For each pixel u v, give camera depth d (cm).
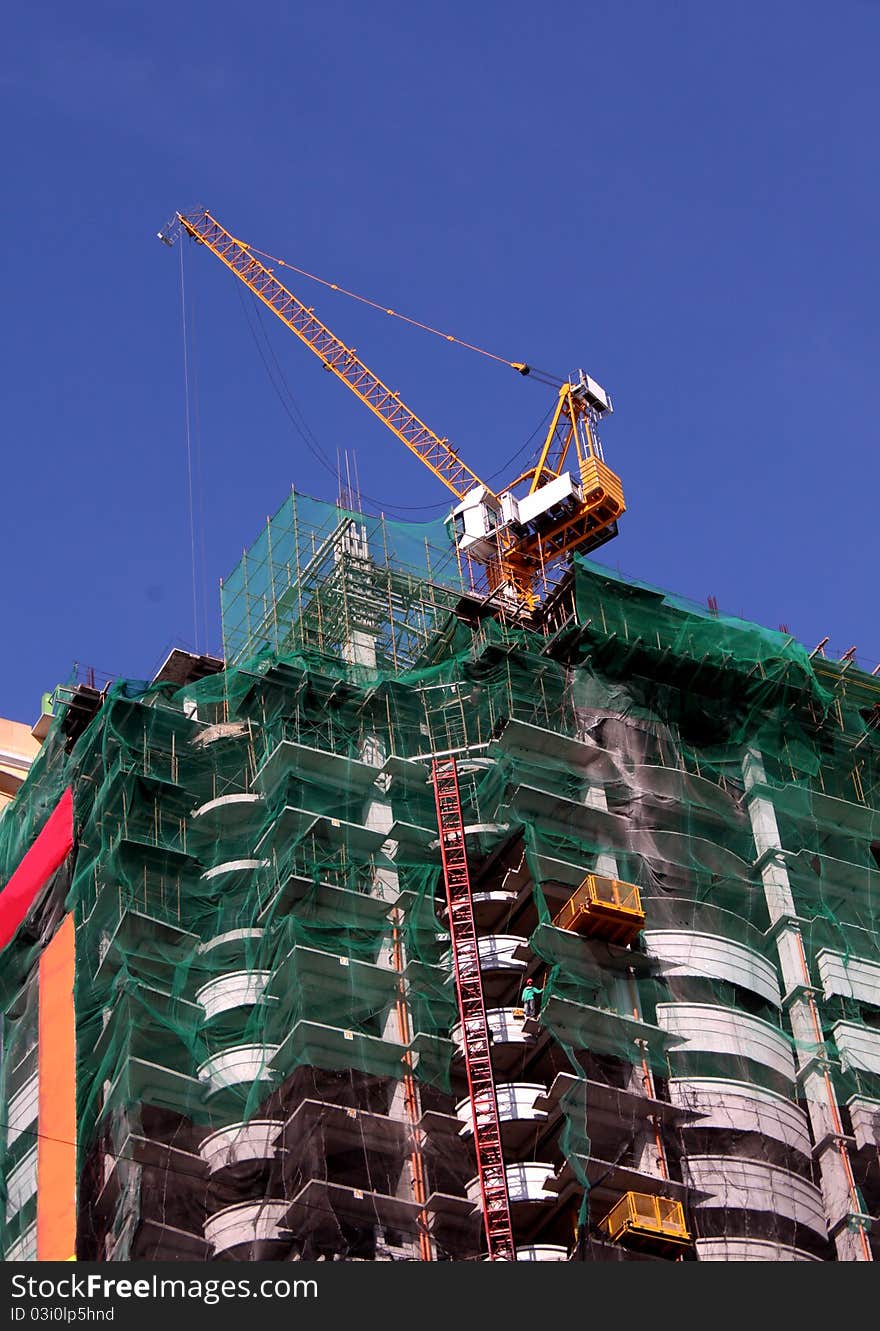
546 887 10325
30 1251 9456
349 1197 9100
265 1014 9662
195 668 11625
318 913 9975
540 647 11562
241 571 12244
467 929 10081
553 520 14250
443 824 10431
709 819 10994
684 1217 9356
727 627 11825
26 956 10506
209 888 10150
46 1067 9688
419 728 11088
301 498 12319
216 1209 9238
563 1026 9744
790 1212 9550
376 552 12300
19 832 11125
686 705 11538
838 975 10562
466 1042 9719
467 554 13888
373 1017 9862
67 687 11450
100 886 10131
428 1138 9488
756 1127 9706
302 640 11700
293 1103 9438
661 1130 9606
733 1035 9956
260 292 16175
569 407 15425
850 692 12069
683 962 10144
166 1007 9556
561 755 10875
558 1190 9369
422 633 12038
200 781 10706
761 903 10838
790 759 11519
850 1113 10100
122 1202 9175
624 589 11775
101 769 10638
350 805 10525
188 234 16262
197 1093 9400
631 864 10581
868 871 11100
